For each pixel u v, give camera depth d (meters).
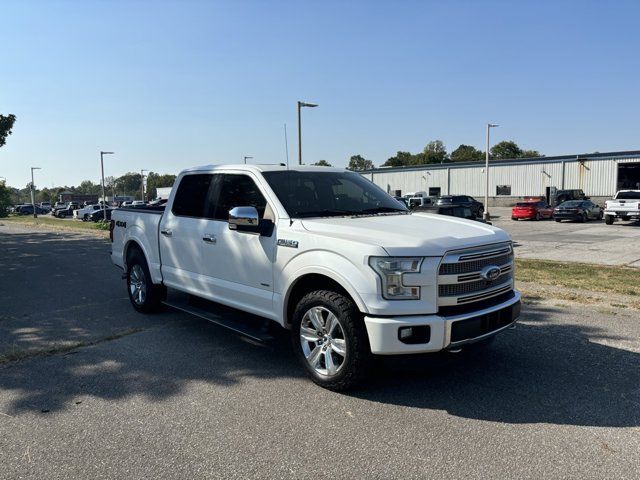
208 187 5.77
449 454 3.29
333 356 4.30
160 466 3.20
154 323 6.59
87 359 5.20
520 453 3.30
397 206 5.63
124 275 7.37
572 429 3.62
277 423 3.75
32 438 3.58
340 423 3.74
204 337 5.95
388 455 3.29
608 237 20.91
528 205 34.81
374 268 3.86
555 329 6.07
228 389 4.40
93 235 22.88
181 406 4.07
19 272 11.37
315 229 4.41
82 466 3.21
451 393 4.25
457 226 4.59
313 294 4.32
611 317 6.63
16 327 6.50
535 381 4.49
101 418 3.87
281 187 5.04
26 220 49.38
